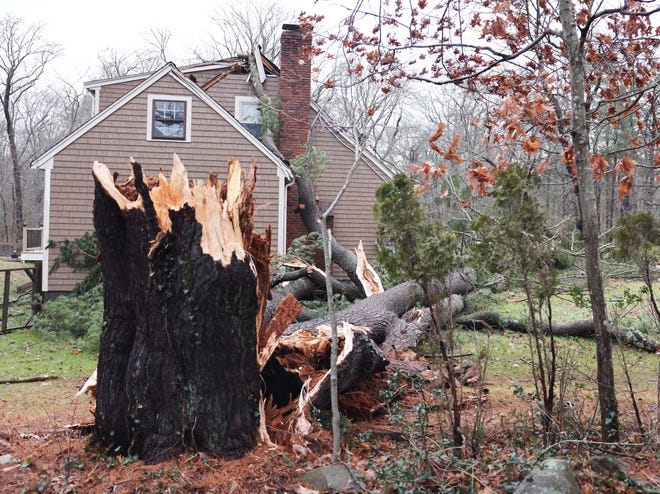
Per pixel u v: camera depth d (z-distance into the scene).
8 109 41.53
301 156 16.53
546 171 12.85
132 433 4.89
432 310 4.84
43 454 5.03
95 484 4.40
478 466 4.33
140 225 4.82
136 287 4.88
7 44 41.06
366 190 19.23
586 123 4.92
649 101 6.88
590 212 4.80
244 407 4.89
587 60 7.07
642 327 10.60
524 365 9.20
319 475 4.38
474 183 5.30
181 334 4.76
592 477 4.14
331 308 4.94
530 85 7.36
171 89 16.06
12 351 11.70
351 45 6.77
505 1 7.21
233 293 4.79
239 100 19.98
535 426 5.23
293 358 6.21
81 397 8.02
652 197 17.36
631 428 5.28
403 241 4.76
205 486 4.31
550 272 4.91
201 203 4.86
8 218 53.22
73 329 13.09
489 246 5.05
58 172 15.47
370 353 6.05
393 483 4.12
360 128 7.26
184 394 4.80
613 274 9.93
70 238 15.45
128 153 15.88
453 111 22.34
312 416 5.57
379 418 6.17
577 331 11.38
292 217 18.56
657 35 6.98
